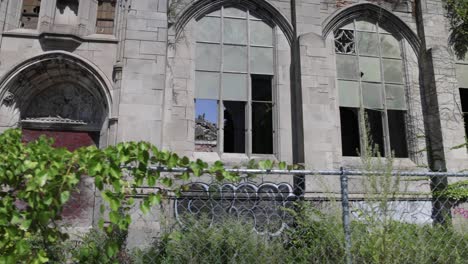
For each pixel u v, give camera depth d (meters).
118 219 3.55
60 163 3.35
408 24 12.84
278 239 5.98
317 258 5.43
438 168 11.63
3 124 9.62
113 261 4.11
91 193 8.98
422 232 5.46
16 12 10.21
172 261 5.52
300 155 10.79
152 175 3.86
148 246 6.13
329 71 11.91
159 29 10.34
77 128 10.52
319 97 11.05
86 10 10.38
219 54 11.49
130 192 4.13
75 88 10.73
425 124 12.27
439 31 12.80
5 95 9.66
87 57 10.07
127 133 9.47
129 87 9.74
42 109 10.53
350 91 12.12
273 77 11.66
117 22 10.49
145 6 10.41
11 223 3.26
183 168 4.02
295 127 11.21
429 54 12.35
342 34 12.55
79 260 3.93
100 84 9.94
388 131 12.15
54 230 3.61
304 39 11.37
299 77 11.22
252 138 11.20
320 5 12.23
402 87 12.62
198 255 5.59
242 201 9.40
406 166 11.72
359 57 12.47
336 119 11.58
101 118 10.57
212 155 10.77
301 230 6.21
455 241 5.77
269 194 9.98
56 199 3.33
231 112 11.29
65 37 9.91
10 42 9.84
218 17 11.75
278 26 11.92
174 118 10.60
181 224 6.11
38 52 9.88
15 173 3.30
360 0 12.59
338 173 4.80
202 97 11.12
